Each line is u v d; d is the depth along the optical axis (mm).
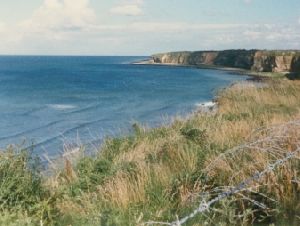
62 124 27453
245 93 22781
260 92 22359
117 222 5258
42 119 30406
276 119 11539
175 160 8109
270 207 5578
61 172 8258
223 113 15375
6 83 74562
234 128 10250
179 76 101812
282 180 5859
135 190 6434
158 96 48812
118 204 6031
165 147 9164
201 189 6184
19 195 5770
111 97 48688
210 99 42438
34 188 6113
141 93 53750
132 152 9805
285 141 6703
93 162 8492
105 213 5535
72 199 6578
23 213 5461
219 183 6242
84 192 6961
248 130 9719
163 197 6184
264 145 6676
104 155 10234
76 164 8719
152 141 10977
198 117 14406
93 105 39875
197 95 49062
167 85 69875
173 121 14445
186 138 10047
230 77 94250
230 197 5715
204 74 110562
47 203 5824
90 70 141000
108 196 6492
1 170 6031
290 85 25266
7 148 6609
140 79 90250
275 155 6461
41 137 22594
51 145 19859
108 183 7051
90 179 7508
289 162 6105
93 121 28406
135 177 7273
